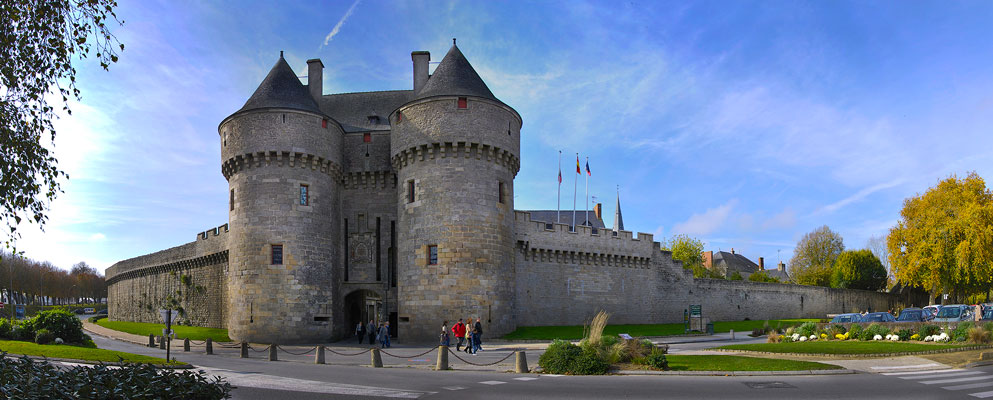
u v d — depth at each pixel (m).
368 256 41.62
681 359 22.30
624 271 49.69
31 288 101.88
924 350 23.66
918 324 28.58
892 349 24.05
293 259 37.41
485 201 37.16
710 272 76.19
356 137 42.72
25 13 13.20
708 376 18.62
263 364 24.28
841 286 74.38
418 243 37.09
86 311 112.75
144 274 63.34
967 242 52.94
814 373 18.78
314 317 37.72
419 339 36.12
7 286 88.94
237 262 37.97
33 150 13.62
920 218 58.59
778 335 33.41
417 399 14.47
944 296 58.06
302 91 40.69
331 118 40.12
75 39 13.37
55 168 13.98
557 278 45.75
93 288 122.31
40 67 13.30
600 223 74.81
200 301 51.59
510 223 38.91
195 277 52.97
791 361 21.09
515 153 39.59
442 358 21.78
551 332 38.84
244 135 38.22
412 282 37.03
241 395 14.96
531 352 29.05
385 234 41.84
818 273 81.19
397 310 39.78
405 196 38.53
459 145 36.97
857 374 18.72
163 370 11.41
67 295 121.94
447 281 35.88
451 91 37.69
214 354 30.59
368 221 42.06
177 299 55.59
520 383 17.38
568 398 14.41
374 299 56.41
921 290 75.50
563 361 20.23
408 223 37.94
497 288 36.91
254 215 37.62
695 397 14.42
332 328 38.81
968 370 19.23
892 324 29.39
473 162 37.19
